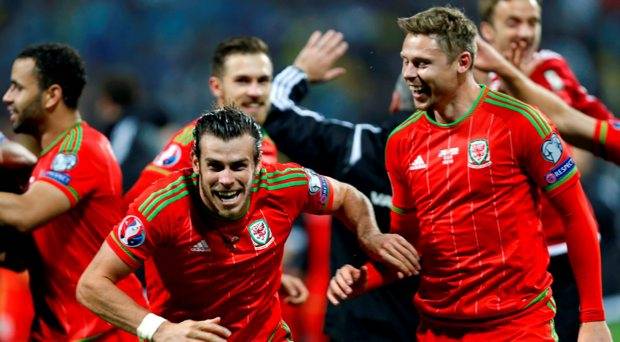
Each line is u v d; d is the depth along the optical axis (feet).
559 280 56.49
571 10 170.91
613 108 170.30
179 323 43.01
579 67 168.35
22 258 53.01
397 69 168.76
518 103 45.09
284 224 45.93
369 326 56.39
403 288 55.88
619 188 125.90
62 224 52.16
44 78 52.31
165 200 43.47
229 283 45.57
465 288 46.55
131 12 168.35
